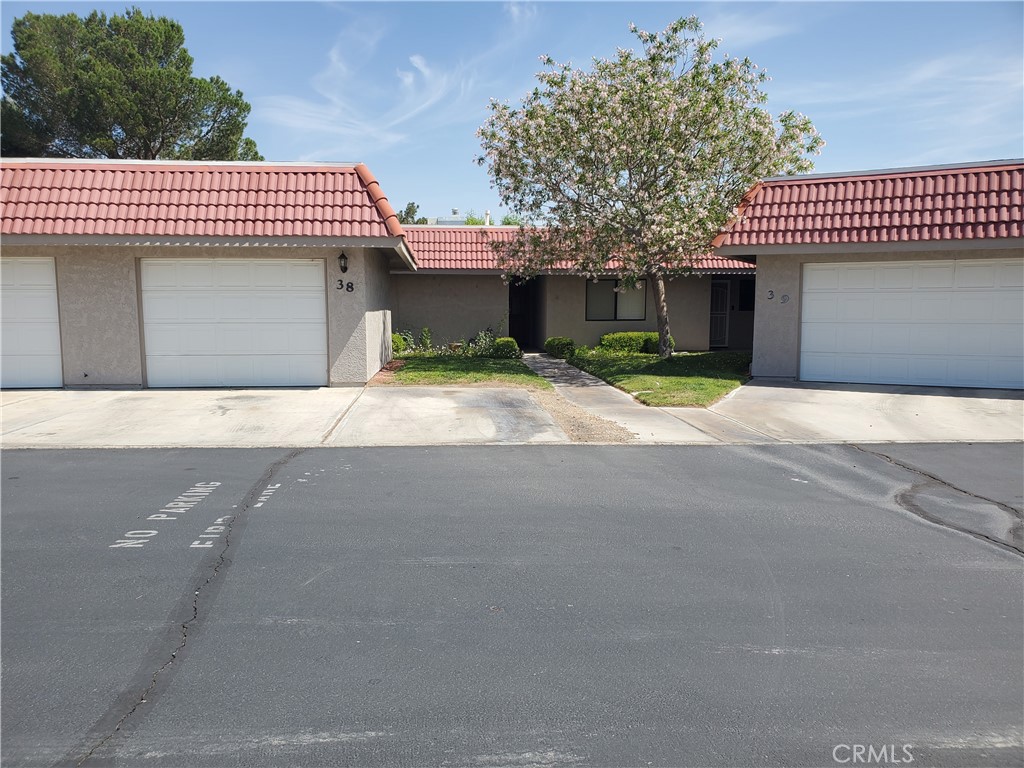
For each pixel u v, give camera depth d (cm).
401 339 2152
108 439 955
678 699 372
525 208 1716
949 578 530
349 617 459
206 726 346
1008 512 691
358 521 640
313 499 703
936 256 1434
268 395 1305
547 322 2348
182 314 1388
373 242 1340
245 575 520
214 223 1311
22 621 448
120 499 695
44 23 3120
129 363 1376
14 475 781
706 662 409
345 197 1380
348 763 320
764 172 1642
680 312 2386
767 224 1488
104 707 360
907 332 1470
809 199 1485
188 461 848
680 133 1554
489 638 434
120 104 2819
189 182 1357
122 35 3117
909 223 1380
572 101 1566
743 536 614
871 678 394
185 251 1374
